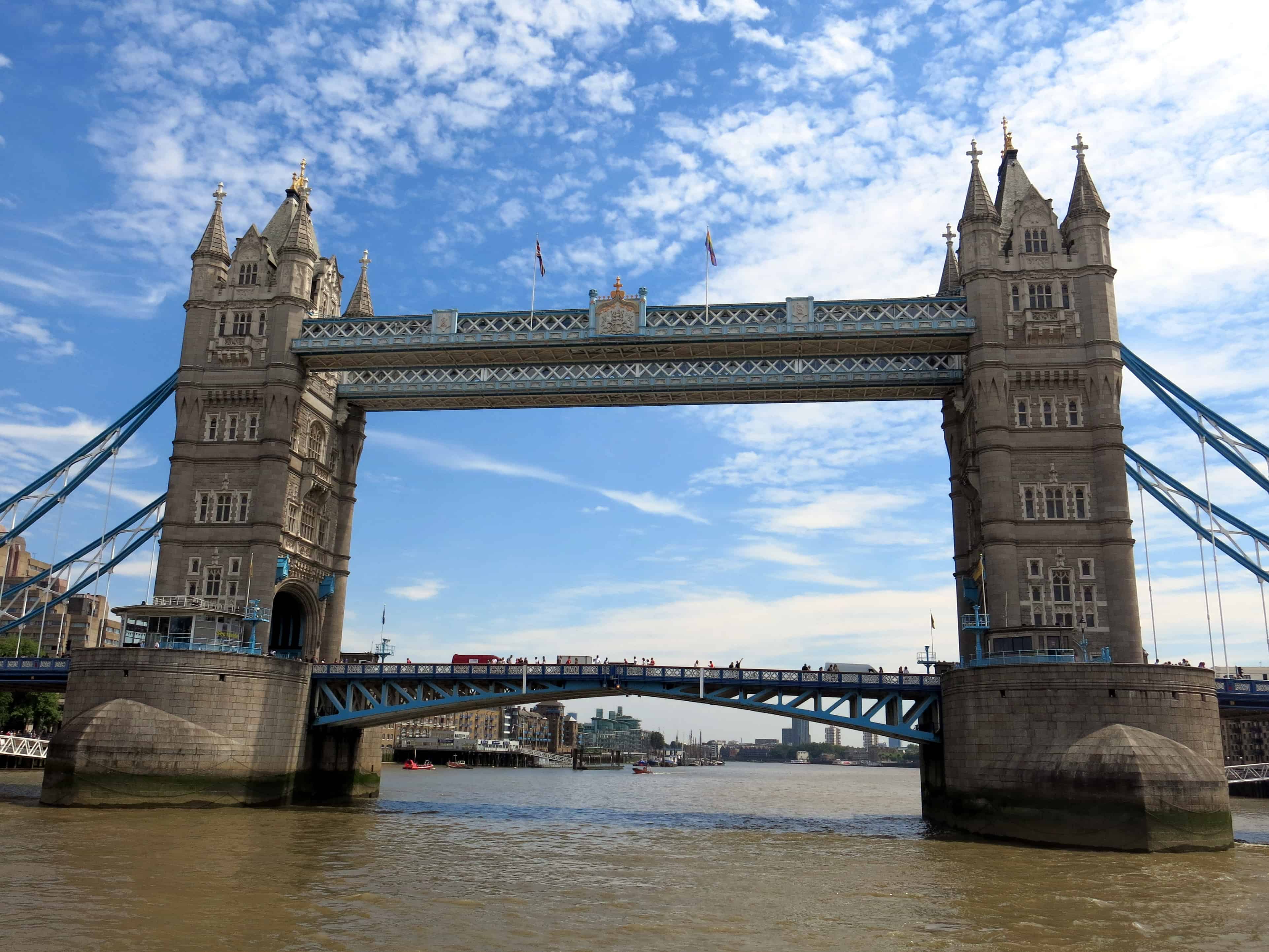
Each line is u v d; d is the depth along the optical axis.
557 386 77.38
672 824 67.44
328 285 82.12
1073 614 63.84
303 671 68.81
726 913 34.03
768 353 72.00
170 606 65.12
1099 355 66.56
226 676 63.00
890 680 64.75
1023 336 67.94
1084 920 33.47
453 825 60.34
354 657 84.94
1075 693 54.69
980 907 35.53
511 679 68.81
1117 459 65.25
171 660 61.66
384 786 108.31
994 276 68.62
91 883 35.19
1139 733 52.84
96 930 28.42
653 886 39.09
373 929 29.84
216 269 76.75
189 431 73.81
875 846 52.97
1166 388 70.69
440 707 69.75
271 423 72.75
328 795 74.00
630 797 107.25
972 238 69.69
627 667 67.69
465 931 30.08
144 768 59.12
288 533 74.31
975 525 72.06
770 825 67.56
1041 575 64.62
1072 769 52.56
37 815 53.81
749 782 187.25
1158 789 50.72
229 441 73.62
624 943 29.17
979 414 67.31
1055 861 46.97
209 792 60.62
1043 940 30.67
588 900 35.62
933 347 70.31
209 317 75.69
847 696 66.31
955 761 59.78
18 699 108.38
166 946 27.02
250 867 39.97
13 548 157.00
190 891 34.41
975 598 69.88
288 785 66.50
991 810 55.91
